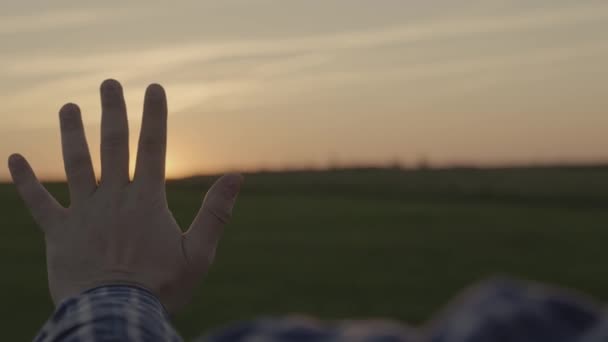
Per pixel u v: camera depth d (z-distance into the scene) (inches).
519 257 633.6
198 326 390.3
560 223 866.1
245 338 12.9
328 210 1049.5
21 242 719.1
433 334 11.9
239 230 828.0
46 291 484.1
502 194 1382.9
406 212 1010.1
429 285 506.3
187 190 1357.0
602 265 585.9
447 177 1675.7
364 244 708.0
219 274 548.7
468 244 706.8
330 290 486.6
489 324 11.5
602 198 1264.8
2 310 431.8
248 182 1771.7
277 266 585.3
